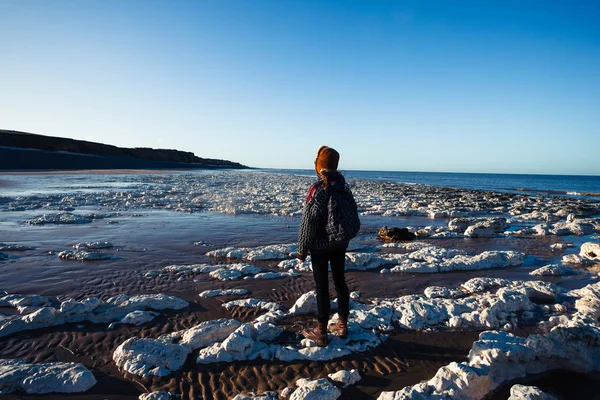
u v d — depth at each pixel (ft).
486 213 42.60
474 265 17.93
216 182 99.60
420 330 10.87
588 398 7.92
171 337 10.01
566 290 14.29
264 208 41.01
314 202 9.36
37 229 26.22
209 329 9.97
